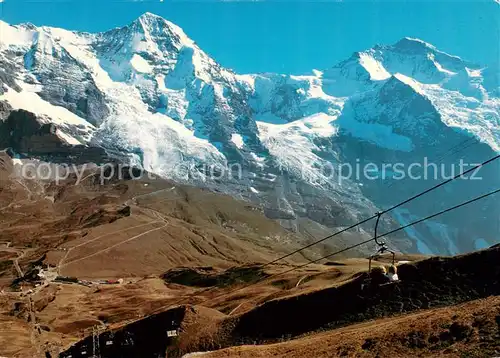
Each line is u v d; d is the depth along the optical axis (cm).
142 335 12475
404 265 11325
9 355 14400
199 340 11819
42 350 15075
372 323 10056
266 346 8756
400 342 6550
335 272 17912
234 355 8288
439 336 6334
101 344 12794
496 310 6303
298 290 15812
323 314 11144
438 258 11162
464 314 6606
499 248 10825
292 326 11231
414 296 10619
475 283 10406
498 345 5597
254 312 11950
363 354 6606
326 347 7369
